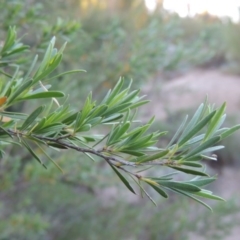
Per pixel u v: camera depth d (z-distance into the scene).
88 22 4.98
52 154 2.76
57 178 2.73
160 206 4.12
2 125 0.67
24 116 0.68
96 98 2.82
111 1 6.27
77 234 3.65
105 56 2.90
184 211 3.55
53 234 3.66
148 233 3.66
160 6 3.56
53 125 0.66
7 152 2.72
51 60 0.67
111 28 2.86
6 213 3.16
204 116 0.68
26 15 1.86
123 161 0.67
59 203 3.60
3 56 0.85
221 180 7.22
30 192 3.26
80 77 2.88
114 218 3.71
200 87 9.05
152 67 2.84
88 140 0.70
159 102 6.11
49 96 0.64
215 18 5.98
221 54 10.64
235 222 3.57
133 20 3.88
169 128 5.32
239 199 4.00
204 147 0.65
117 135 0.67
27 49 0.93
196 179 0.71
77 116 0.66
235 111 8.42
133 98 0.71
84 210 3.84
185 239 3.46
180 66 3.15
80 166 2.71
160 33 3.16
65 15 3.24
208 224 3.49
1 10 1.88
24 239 2.99
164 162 0.67
